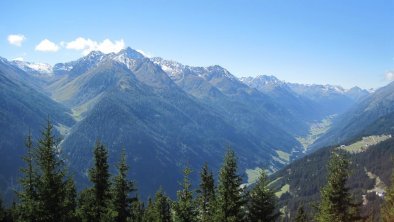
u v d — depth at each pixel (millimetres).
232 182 43406
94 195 47531
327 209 43938
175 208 45906
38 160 37844
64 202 39312
